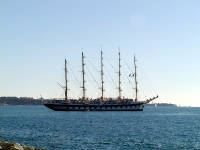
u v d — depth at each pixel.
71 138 82.38
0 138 81.62
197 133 97.56
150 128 115.62
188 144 72.94
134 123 142.62
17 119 173.50
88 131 101.75
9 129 107.88
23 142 74.75
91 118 179.25
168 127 120.88
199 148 67.44
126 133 96.25
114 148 67.38
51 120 162.12
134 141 77.69
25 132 97.62
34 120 163.12
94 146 69.62
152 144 72.88
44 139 80.12
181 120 172.25
